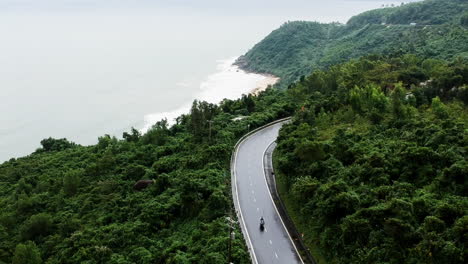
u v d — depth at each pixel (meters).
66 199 112.50
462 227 53.78
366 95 120.00
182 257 68.88
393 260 56.06
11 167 145.88
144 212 91.25
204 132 131.38
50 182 125.62
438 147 78.75
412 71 147.38
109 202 103.56
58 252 87.06
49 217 99.19
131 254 78.12
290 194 88.19
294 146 97.06
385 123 103.06
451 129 84.25
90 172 126.19
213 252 66.69
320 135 106.31
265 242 73.69
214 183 92.94
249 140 126.31
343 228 63.31
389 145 86.50
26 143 199.00
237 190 93.75
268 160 110.88
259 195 91.75
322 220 70.69
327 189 71.81
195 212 87.94
